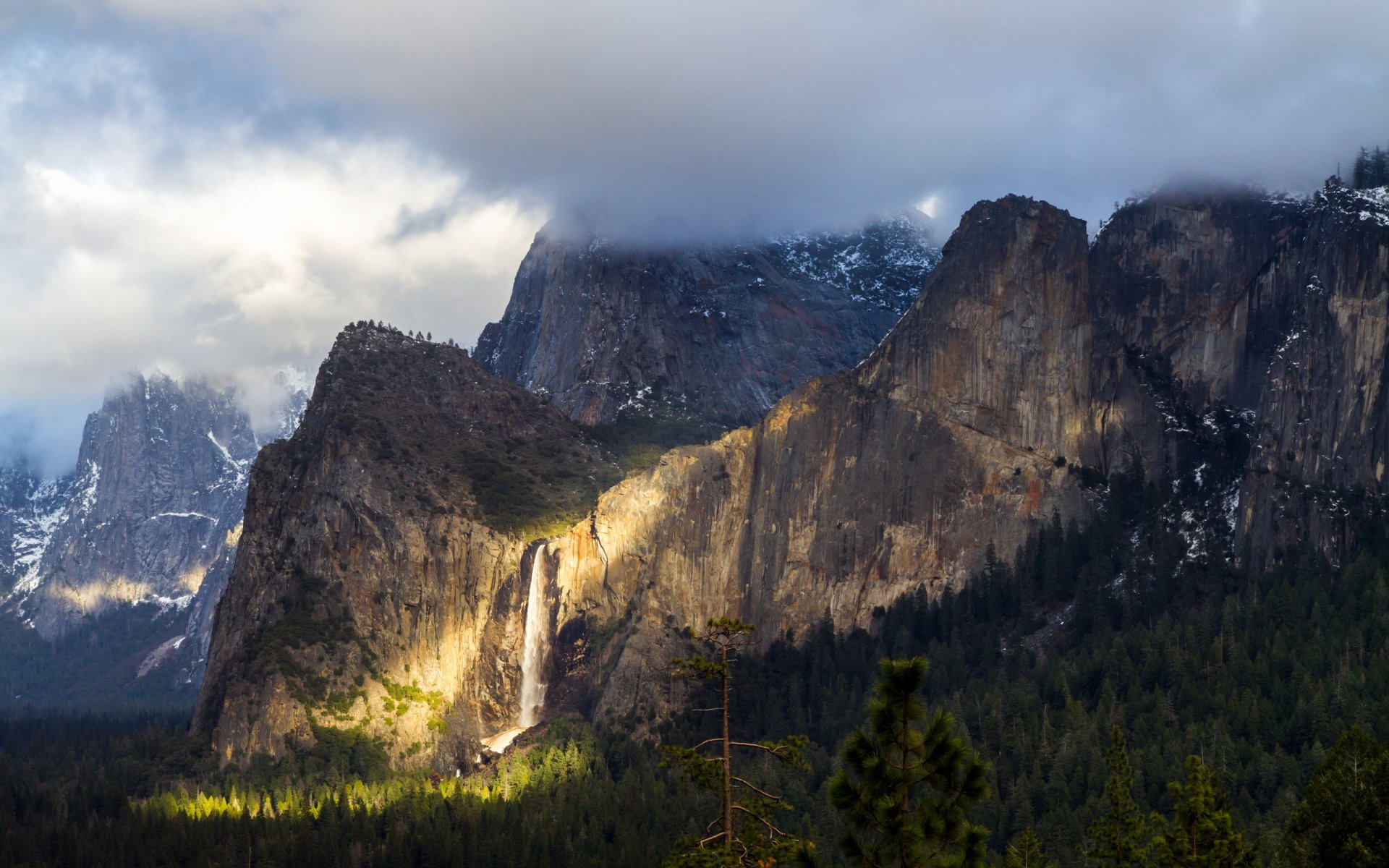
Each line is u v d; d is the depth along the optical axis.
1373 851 136.00
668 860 119.25
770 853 117.25
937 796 110.00
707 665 120.75
